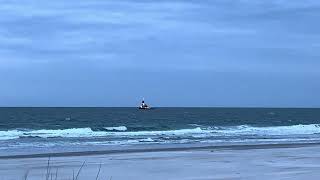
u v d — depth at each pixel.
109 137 46.25
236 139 44.59
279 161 22.83
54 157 25.36
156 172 18.70
